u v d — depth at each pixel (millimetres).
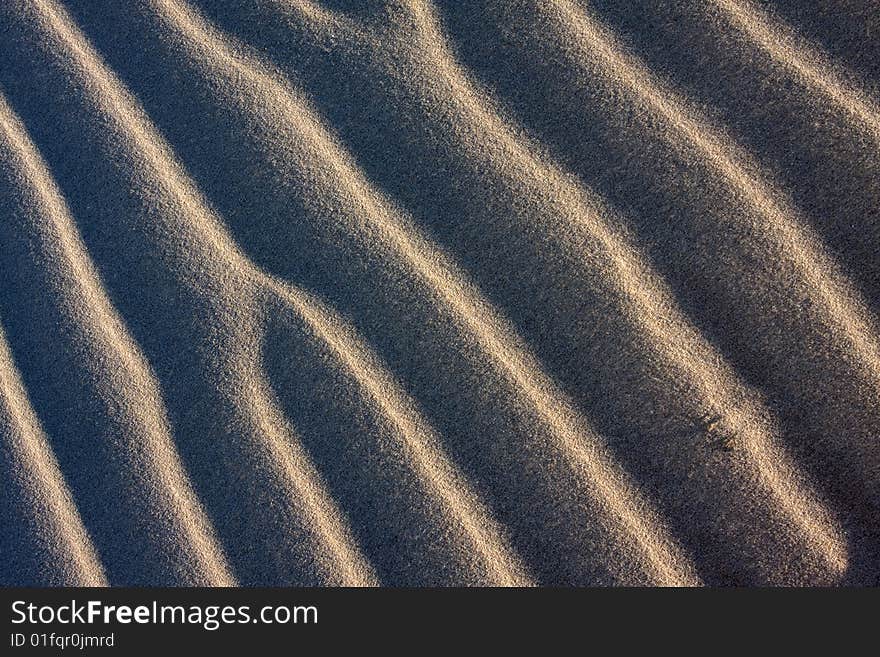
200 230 1346
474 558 1224
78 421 1315
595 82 1321
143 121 1406
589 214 1273
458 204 1305
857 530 1161
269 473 1266
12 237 1381
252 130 1372
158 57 1433
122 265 1352
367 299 1289
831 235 1210
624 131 1295
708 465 1194
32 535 1299
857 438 1165
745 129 1272
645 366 1217
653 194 1266
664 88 1310
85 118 1415
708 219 1243
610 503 1209
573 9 1368
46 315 1347
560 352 1241
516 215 1284
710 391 1203
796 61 1289
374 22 1402
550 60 1344
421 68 1369
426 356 1262
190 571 1268
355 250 1307
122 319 1335
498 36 1372
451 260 1288
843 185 1221
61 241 1369
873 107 1247
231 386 1291
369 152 1347
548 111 1323
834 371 1176
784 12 1319
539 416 1229
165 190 1366
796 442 1182
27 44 1468
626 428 1217
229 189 1358
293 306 1301
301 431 1271
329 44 1405
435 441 1246
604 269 1249
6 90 1455
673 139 1280
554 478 1219
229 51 1422
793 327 1194
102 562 1285
